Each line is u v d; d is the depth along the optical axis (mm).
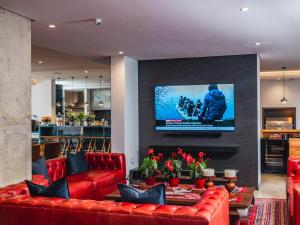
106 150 11414
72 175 6277
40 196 3178
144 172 5508
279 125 13953
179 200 4602
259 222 5211
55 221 2836
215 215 2623
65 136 11797
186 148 7934
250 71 7691
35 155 8656
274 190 7441
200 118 7984
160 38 6066
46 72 12516
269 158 9664
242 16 4750
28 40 4809
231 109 7781
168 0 4105
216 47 6898
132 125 8141
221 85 7832
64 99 18234
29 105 4777
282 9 4426
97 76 13906
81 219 2762
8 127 4434
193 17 4797
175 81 8180
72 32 5594
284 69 10797
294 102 13812
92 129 11672
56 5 4266
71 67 11125
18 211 2936
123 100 7750
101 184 6027
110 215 2684
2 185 4316
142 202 2918
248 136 7703
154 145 8250
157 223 2566
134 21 4984
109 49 7012
